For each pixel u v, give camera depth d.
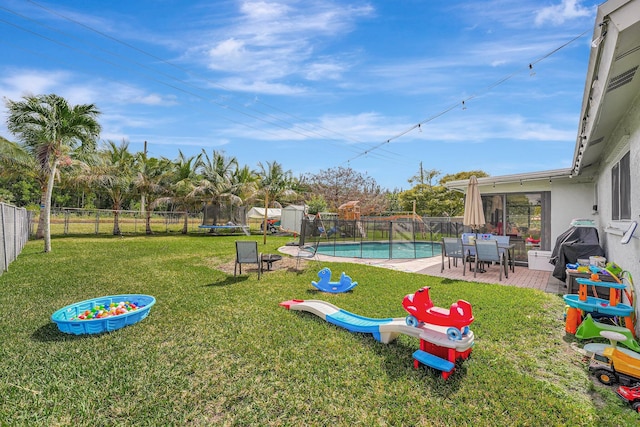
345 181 32.94
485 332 4.16
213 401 2.68
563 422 2.42
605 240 7.00
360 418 2.47
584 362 3.37
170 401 2.67
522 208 10.38
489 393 2.78
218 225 23.39
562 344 3.83
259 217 26.81
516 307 5.21
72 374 3.08
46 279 7.20
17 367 3.21
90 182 18.92
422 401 2.67
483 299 5.68
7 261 8.26
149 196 22.17
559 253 6.66
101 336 4.00
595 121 4.19
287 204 30.91
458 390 2.83
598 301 4.13
